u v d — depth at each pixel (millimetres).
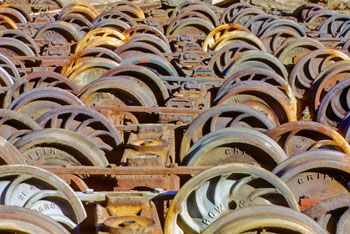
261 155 7516
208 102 10766
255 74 11023
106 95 10188
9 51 14078
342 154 6969
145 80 11125
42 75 10844
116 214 5547
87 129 8383
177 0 21531
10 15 18391
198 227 5930
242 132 7520
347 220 5879
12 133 8227
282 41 16875
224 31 16016
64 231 5059
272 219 5105
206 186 6047
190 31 17844
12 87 10609
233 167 6047
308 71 13117
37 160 7395
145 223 5137
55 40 14664
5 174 5832
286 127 8188
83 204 5984
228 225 5129
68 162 7453
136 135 8055
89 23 18297
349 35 17906
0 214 4914
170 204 5855
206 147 7418
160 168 6688
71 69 11953
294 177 6930
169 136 8023
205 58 13992
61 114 8453
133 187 6586
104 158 7547
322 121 10836
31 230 4824
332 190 6977
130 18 18422
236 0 22500
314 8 20688
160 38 15414
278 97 10117
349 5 22969
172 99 9766
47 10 20875
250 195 6102
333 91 10852
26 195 5891
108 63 11961
